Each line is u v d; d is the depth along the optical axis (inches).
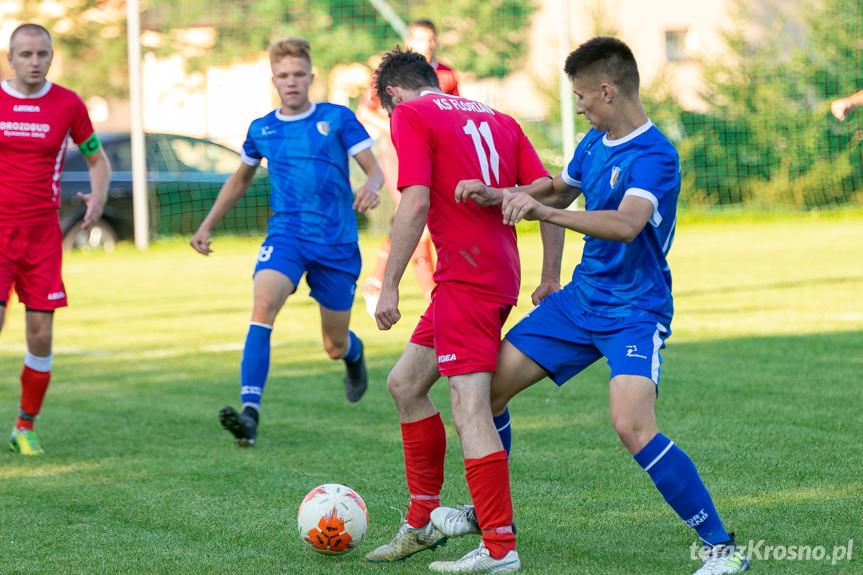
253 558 490.0
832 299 1349.7
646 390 450.0
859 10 2598.4
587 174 475.2
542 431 732.7
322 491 491.2
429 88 522.0
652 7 3201.3
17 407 886.4
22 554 498.9
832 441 677.9
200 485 623.2
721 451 659.4
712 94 2691.9
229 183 817.5
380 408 840.3
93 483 631.8
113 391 928.9
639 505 556.1
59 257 748.0
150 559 489.1
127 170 2295.8
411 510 492.1
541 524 527.2
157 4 3415.4
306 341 1197.7
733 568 442.0
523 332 485.7
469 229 479.8
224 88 3516.2
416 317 1328.7
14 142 725.9
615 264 465.7
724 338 1098.7
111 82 3799.2
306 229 776.3
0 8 3759.8
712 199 2662.4
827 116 2623.0
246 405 726.5
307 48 791.1
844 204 2664.9
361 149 784.3
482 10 3097.9
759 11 2960.1
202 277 1825.8
